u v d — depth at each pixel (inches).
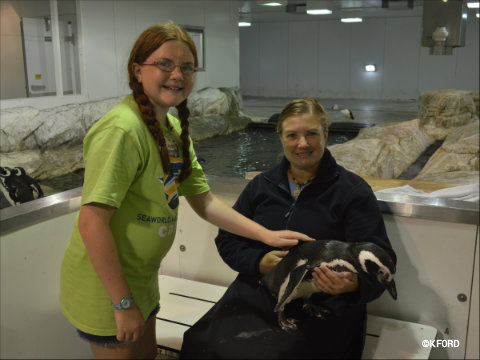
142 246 68.2
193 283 105.0
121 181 61.5
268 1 335.6
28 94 393.1
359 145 289.4
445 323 85.3
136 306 63.9
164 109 68.7
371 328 83.9
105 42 401.4
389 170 285.6
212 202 81.4
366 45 821.9
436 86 794.2
